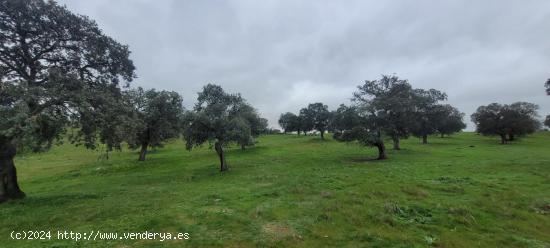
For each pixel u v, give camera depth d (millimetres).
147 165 41719
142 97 45844
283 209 13734
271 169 32344
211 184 23422
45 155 61531
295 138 86125
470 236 10461
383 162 35688
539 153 42625
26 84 16484
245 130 32375
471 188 17969
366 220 11953
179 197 17938
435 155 42062
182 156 52281
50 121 16375
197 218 12508
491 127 66688
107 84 21844
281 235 10531
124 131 20156
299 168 32500
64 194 21641
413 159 37938
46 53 20484
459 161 34031
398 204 14016
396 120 40125
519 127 64125
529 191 17375
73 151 67500
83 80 20266
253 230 11055
